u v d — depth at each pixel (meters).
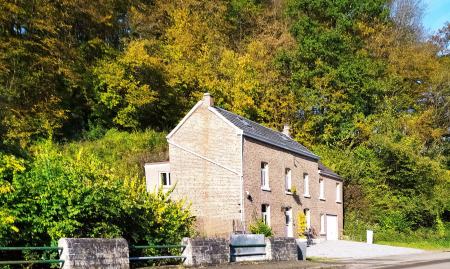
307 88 47.91
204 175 26.92
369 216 40.62
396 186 43.22
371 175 43.66
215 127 26.86
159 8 47.03
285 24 53.25
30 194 11.73
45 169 12.29
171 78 41.81
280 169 29.55
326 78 47.22
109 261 11.02
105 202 12.59
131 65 39.94
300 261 18.86
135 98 39.25
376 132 47.00
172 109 44.16
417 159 42.06
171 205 17.03
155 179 31.48
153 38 44.66
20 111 31.17
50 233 11.50
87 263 10.48
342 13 52.22
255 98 45.53
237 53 49.56
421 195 40.75
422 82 53.09
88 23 41.69
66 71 35.28
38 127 32.88
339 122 48.62
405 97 50.25
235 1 52.25
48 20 34.91
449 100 50.19
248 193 25.62
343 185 41.91
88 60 42.41
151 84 42.44
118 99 39.78
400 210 40.41
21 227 11.37
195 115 27.88
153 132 41.16
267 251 17.59
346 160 43.81
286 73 49.84
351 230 38.84
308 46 48.00
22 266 11.02
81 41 41.97
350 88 47.69
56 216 12.13
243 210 24.98
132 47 39.84
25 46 34.03
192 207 26.94
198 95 42.91
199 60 43.88
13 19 34.22
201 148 27.31
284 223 29.14
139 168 34.03
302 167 32.69
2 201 11.08
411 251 29.80
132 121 40.88
